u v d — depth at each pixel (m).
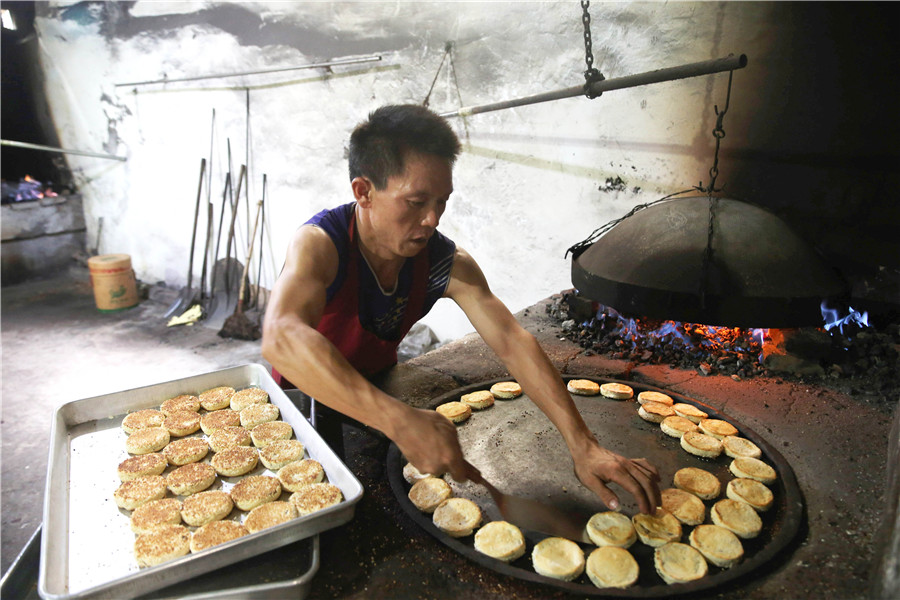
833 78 2.57
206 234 6.12
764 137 2.82
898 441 1.58
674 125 3.10
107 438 1.87
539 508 1.47
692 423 1.86
